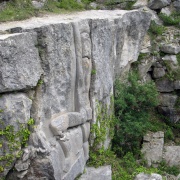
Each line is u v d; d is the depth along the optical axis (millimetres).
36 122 8148
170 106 15391
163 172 12289
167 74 15297
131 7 16719
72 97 9633
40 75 8039
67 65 9070
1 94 7406
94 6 16406
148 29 15680
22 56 7477
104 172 10414
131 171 11414
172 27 16500
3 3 10008
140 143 13672
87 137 10336
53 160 8305
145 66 14891
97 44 10391
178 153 13492
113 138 12484
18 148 7676
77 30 9328
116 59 12680
